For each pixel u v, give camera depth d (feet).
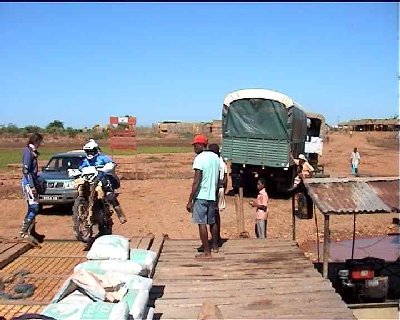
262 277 21.72
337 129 350.84
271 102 55.21
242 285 20.59
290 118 54.80
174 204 55.36
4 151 145.79
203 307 16.62
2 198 59.31
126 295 15.31
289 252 26.09
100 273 17.29
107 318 12.89
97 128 244.01
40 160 106.83
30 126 233.55
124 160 119.34
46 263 23.90
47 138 205.05
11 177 81.56
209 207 24.64
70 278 15.12
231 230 41.37
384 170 97.86
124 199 59.26
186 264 23.76
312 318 17.10
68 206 51.62
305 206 33.78
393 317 24.86
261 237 31.30
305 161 56.24
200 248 26.99
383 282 26.02
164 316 17.21
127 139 88.17
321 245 37.65
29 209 27.78
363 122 327.06
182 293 19.54
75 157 49.85
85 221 27.45
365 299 26.00
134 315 14.34
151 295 19.29
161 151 157.69
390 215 49.73
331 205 22.24
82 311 13.21
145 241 27.20
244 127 56.80
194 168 24.38
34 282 20.80
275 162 55.62
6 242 27.20
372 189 23.79
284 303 18.56
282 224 44.60
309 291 19.92
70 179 45.52
